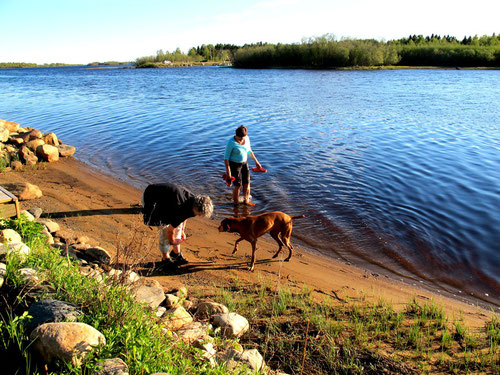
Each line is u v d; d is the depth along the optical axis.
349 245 6.80
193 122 18.88
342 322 4.34
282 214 5.93
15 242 4.46
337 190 9.41
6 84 53.81
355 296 5.11
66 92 37.91
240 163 8.25
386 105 24.58
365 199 8.80
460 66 84.19
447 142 14.45
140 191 9.31
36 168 10.98
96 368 2.55
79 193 8.92
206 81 50.53
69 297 3.44
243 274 5.61
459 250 6.58
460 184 9.73
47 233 5.60
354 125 17.91
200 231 7.25
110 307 3.18
